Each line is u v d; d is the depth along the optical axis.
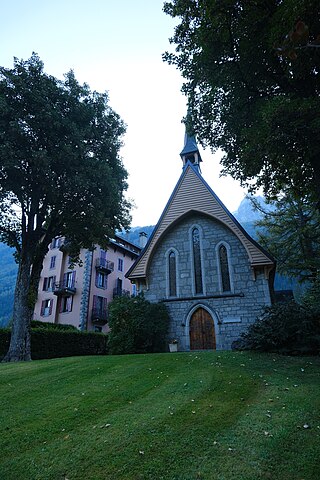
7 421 6.21
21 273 17.23
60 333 21.17
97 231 19.28
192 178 19.86
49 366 11.18
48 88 17.20
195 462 4.46
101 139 19.83
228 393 7.31
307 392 7.09
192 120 14.77
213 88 13.06
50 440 5.35
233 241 17.70
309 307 12.26
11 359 15.29
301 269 22.81
